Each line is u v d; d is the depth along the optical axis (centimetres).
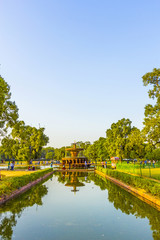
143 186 1362
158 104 1477
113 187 1778
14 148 4550
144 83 1538
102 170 3198
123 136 3825
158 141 1480
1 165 5159
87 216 888
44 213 938
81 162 5031
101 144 5853
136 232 695
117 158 4512
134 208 1023
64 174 3366
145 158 3672
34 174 2073
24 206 1073
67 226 757
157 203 1059
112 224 781
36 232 695
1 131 1959
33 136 4784
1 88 1524
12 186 1371
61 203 1151
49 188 1719
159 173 2234
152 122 1437
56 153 8794
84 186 1839
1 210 988
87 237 648
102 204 1120
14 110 1961
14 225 768
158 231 705
